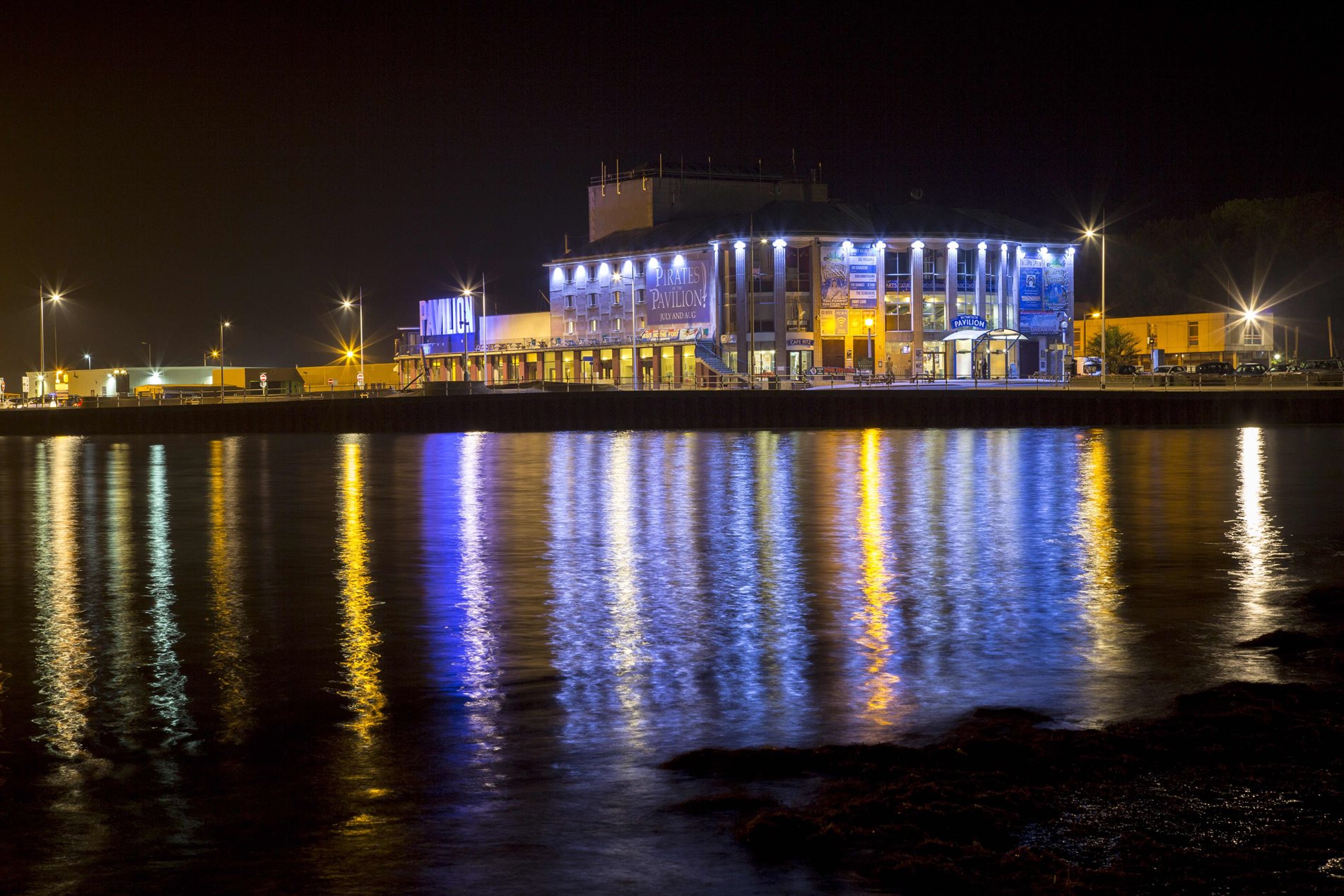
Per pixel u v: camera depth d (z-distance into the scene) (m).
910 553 32.34
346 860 11.27
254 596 26.56
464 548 34.06
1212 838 11.17
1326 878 10.38
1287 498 45.31
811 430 93.81
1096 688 17.23
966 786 12.64
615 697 17.14
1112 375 114.06
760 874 10.79
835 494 48.06
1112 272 189.62
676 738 15.00
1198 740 13.93
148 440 99.94
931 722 15.59
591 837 11.68
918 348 129.12
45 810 12.63
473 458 71.25
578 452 74.38
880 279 128.12
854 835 11.41
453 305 163.00
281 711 16.56
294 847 11.59
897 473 56.81
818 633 21.83
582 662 19.53
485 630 22.39
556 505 45.00
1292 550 32.28
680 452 73.31
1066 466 59.62
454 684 18.06
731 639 21.33
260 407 107.56
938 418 92.75
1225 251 175.12
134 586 28.17
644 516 41.41
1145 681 17.59
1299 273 166.62
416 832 11.92
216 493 52.56
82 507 47.31
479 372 159.12
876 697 16.95
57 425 110.38
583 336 144.38
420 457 72.69
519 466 64.56
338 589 27.30
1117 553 32.03
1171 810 11.81
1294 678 17.50
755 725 15.58
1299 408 89.06
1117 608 24.00
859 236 126.56
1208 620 22.39
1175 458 64.31
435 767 13.95
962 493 48.16
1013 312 135.62
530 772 13.67
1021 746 13.78
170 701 17.20
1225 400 89.50
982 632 21.66
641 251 136.25
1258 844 11.03
